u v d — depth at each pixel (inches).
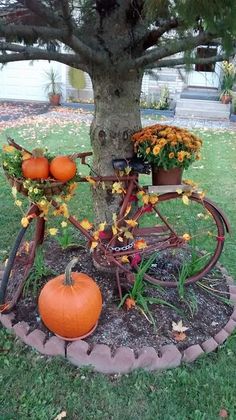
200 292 110.0
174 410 80.0
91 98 460.8
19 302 102.8
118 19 82.7
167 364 89.0
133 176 97.8
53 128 330.3
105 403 81.4
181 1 54.3
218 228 108.1
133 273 104.7
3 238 141.6
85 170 208.7
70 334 89.6
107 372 88.3
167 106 418.9
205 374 88.0
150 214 160.1
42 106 441.4
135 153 100.8
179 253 125.0
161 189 97.6
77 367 89.1
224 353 93.9
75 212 165.2
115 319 96.8
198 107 401.1
